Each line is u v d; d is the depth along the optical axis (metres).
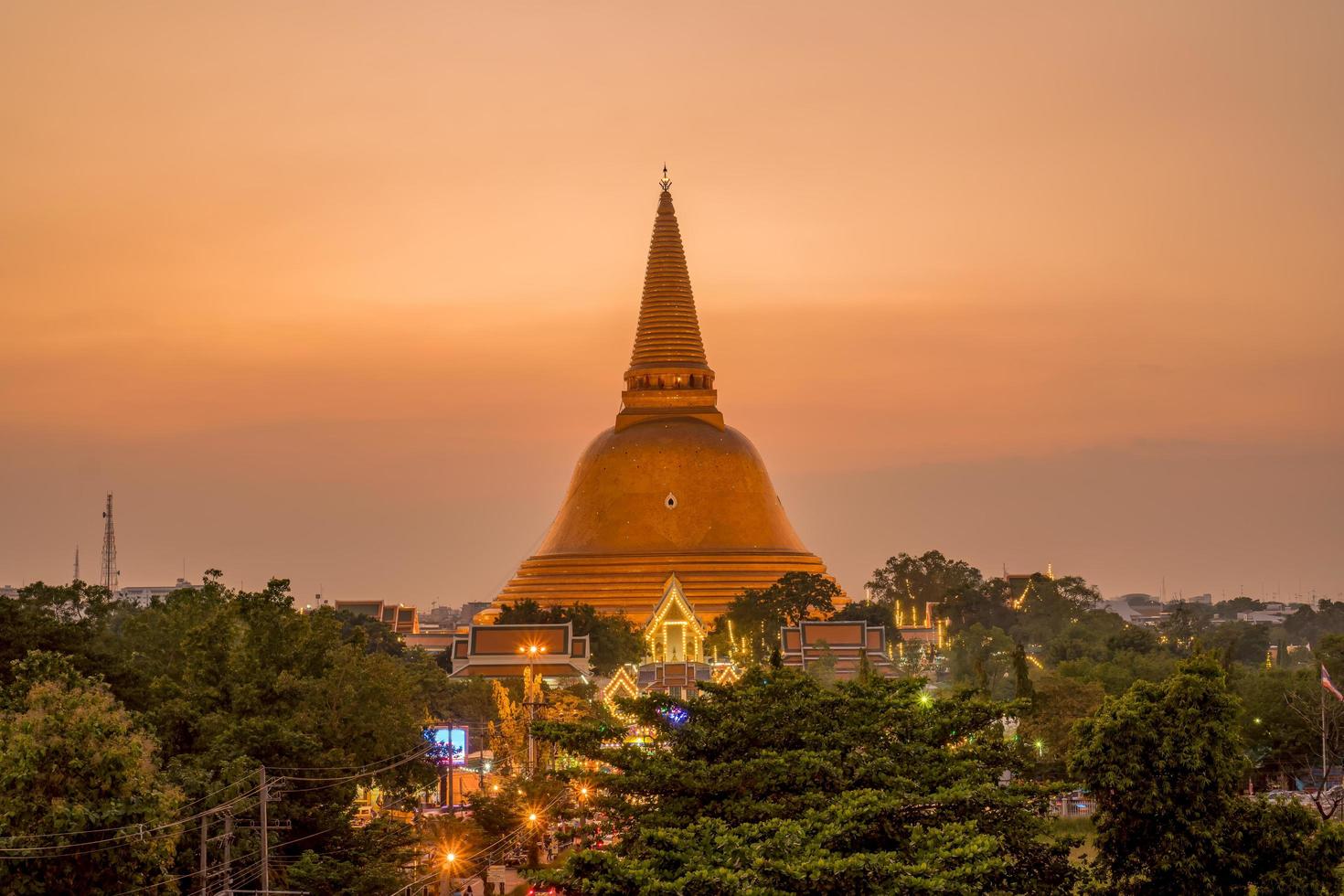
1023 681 133.50
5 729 74.06
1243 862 75.06
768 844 63.47
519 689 166.38
